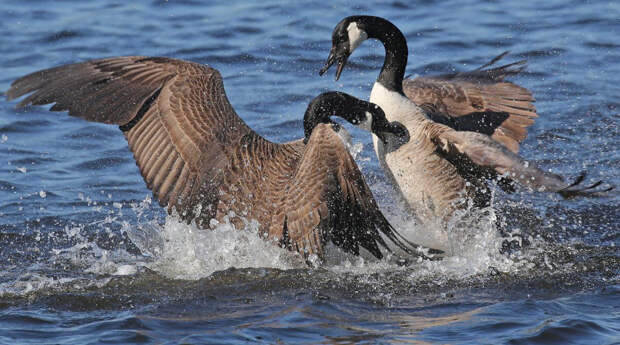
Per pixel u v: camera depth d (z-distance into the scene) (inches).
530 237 485.7
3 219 525.7
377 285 415.5
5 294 410.0
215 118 402.0
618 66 780.6
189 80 406.9
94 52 829.2
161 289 414.6
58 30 895.7
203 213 396.5
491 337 353.7
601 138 643.5
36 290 415.2
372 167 603.2
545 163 602.9
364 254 438.6
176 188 394.6
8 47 846.5
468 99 497.7
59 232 508.4
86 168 617.6
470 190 446.9
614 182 566.9
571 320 368.8
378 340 350.3
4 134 674.8
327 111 436.5
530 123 485.1
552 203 548.1
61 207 548.1
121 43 856.3
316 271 429.1
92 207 549.0
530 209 538.0
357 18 471.8
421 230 457.4
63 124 701.3
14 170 609.6
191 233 447.2
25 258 468.8
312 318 375.2
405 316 377.7
